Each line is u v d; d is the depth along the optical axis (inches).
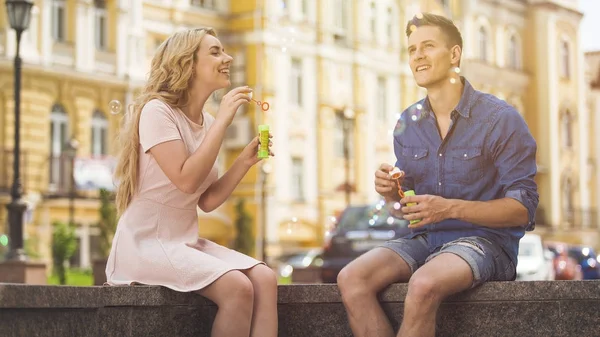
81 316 172.4
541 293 188.2
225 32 1526.8
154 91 193.0
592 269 1043.3
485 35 1937.7
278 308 196.5
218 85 194.1
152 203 189.8
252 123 1497.3
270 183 1501.0
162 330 184.7
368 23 1700.3
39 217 1214.9
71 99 1274.6
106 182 1263.5
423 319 179.3
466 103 198.2
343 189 1636.3
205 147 184.9
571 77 2112.5
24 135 1217.4
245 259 190.1
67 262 1193.4
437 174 200.1
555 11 2065.7
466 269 182.5
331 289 197.5
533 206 191.9
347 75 1658.5
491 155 196.5
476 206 188.5
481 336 188.7
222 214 1466.5
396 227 681.0
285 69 1549.0
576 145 2119.8
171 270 184.5
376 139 1706.4
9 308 152.9
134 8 1359.5
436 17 200.5
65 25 1278.3
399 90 1758.1
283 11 1551.4
